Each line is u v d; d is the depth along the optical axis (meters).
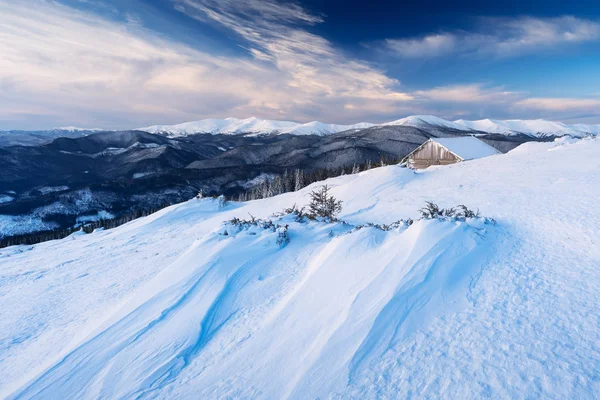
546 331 3.62
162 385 3.66
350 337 3.84
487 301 4.32
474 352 3.40
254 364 3.79
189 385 3.61
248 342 4.27
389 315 4.12
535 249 5.95
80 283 8.90
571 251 5.69
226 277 6.18
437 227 6.25
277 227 8.87
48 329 5.89
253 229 8.66
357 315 4.21
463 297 4.45
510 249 5.98
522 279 4.84
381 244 6.39
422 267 5.07
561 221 7.17
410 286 4.64
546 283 4.67
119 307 5.91
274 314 4.86
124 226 23.08
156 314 5.16
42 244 20.31
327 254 6.48
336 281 5.32
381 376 3.24
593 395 2.70
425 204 12.84
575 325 3.67
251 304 5.39
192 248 7.72
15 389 3.85
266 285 5.97
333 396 3.08
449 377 3.10
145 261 10.84
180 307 5.34
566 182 10.93
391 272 5.06
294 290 5.57
